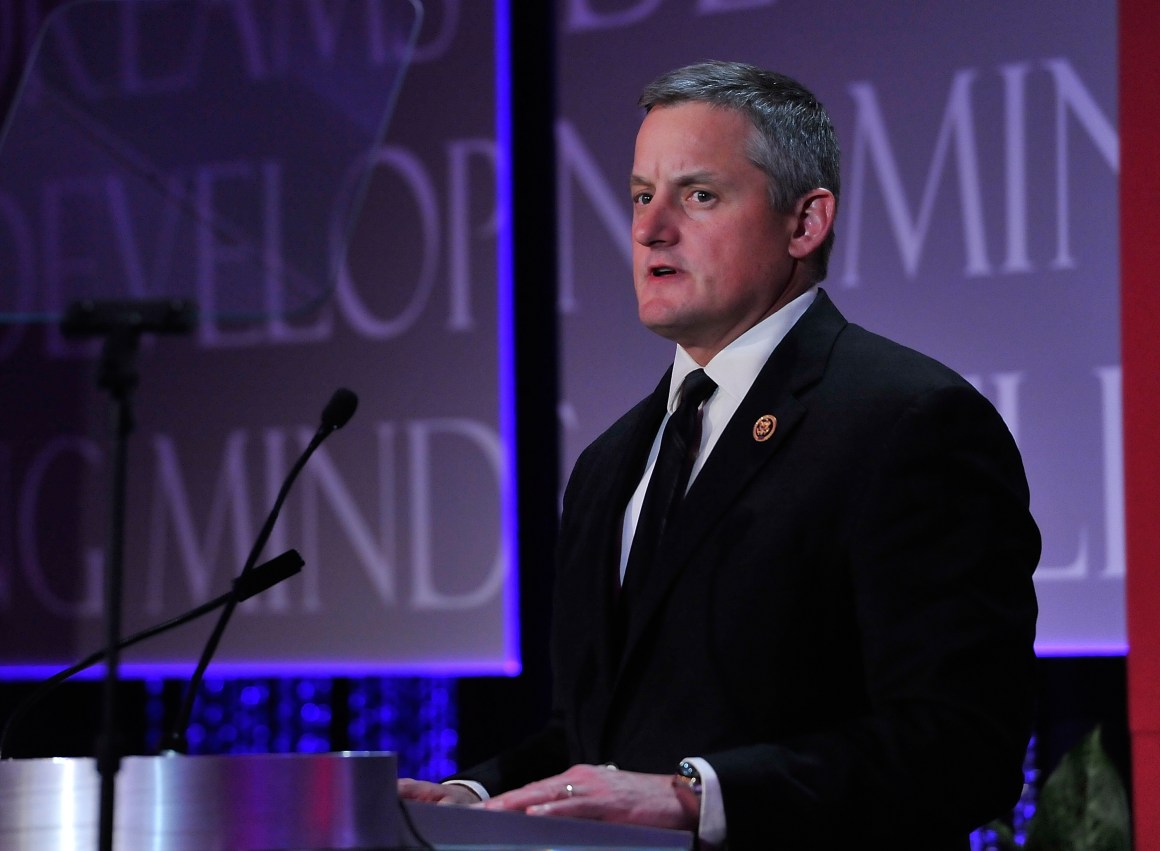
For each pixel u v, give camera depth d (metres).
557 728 6.62
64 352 15.07
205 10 5.96
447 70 14.39
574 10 13.87
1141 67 9.95
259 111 5.81
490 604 13.91
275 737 14.74
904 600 5.54
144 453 14.86
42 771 4.18
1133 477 9.80
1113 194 11.93
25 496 15.07
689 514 5.99
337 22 5.96
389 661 14.10
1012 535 5.74
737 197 6.36
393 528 14.19
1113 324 11.87
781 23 13.05
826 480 5.78
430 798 6.13
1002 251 12.21
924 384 5.89
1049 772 12.31
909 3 12.62
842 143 12.75
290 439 14.52
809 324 6.37
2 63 15.00
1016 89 12.25
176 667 14.61
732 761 5.21
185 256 5.73
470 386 14.11
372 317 14.41
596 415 13.54
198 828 4.09
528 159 14.11
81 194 5.82
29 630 14.98
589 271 13.66
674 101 6.56
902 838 5.30
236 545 14.56
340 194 5.73
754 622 5.71
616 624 6.14
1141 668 9.73
